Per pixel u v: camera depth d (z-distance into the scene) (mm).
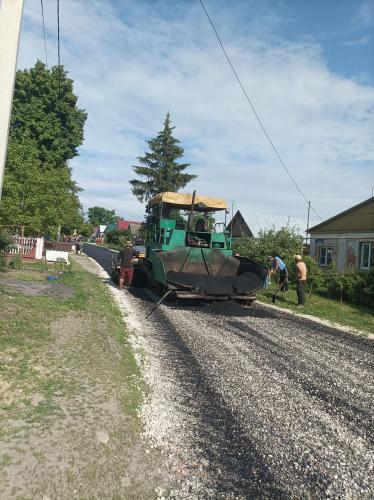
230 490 3332
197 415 4605
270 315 11094
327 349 7953
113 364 5676
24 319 7191
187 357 6660
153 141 48062
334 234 25391
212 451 3887
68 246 29516
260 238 22844
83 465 3326
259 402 5105
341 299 15828
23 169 19562
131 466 3459
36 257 18672
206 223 13938
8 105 5344
